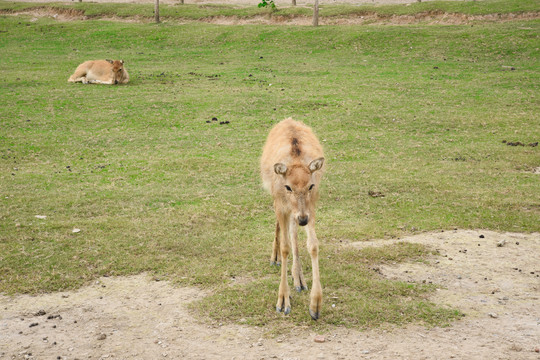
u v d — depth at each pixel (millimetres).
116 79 21672
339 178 11234
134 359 4871
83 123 16094
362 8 36875
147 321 5586
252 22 37625
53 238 7785
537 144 13727
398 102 18484
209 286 6383
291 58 27250
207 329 5406
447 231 8359
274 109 17672
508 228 8461
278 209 5867
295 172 5504
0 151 13125
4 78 22438
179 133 15172
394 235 8156
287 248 5801
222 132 15234
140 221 8617
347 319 5559
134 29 34781
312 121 16312
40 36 34406
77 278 6582
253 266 6945
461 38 27812
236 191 10367
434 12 34438
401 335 5242
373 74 23094
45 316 5688
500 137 14578
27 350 5004
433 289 6305
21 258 7070
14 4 46031
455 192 10211
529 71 22156
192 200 9805
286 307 5707
